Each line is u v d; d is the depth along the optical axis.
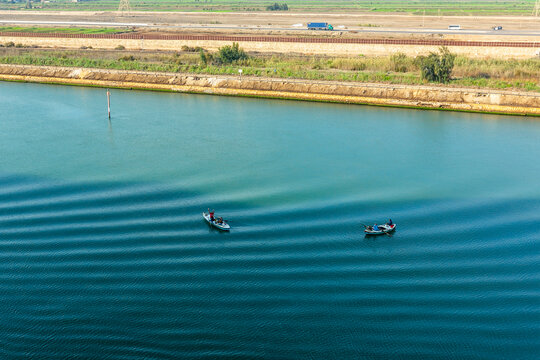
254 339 52.88
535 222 74.31
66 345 51.81
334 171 91.56
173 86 148.88
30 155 98.62
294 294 59.53
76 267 64.00
